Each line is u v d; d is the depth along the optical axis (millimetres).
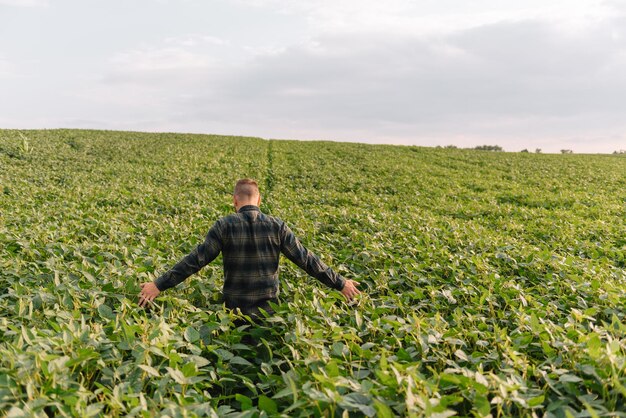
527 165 33688
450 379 2971
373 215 12133
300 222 10562
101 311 4082
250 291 4496
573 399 2951
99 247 6980
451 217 15445
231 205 12898
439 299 5723
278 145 41875
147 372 3113
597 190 23094
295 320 4188
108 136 41375
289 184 22656
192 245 8008
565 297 5746
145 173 23297
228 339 4023
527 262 7617
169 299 4594
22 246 6641
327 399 2619
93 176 21453
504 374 3379
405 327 4027
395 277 6527
